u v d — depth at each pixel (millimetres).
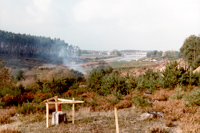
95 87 15680
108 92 13750
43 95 14203
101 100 12070
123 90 13523
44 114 9883
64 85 16547
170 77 12969
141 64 122562
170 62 13672
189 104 8289
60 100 7668
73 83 17766
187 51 41562
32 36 193250
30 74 39875
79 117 8438
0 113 9742
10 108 11180
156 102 9930
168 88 12727
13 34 164500
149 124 6535
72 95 13766
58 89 15906
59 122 7297
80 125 6824
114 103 10930
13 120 8969
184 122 6113
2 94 13320
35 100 12914
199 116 6590
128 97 11969
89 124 6922
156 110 8234
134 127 6273
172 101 9414
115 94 12406
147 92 13062
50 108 10906
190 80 12711
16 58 126938
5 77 18219
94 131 6004
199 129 5453
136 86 13977
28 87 17312
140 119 7297
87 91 16250
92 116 8422
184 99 9164
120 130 6012
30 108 10422
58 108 7766
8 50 147750
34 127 7070
